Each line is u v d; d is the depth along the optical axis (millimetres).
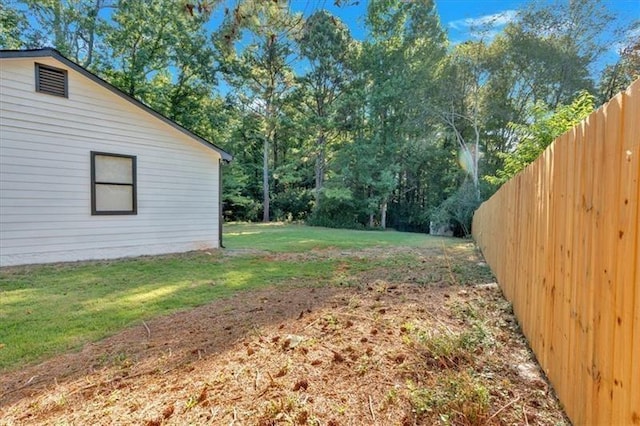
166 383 1921
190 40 14359
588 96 5898
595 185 1391
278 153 22297
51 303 3740
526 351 2389
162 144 7438
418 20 16094
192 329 2871
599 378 1319
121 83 14031
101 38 13781
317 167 19531
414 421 1518
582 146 1545
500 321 2969
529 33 14445
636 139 1075
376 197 17312
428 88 16234
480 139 16672
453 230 14148
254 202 20750
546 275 2066
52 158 6051
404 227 18844
